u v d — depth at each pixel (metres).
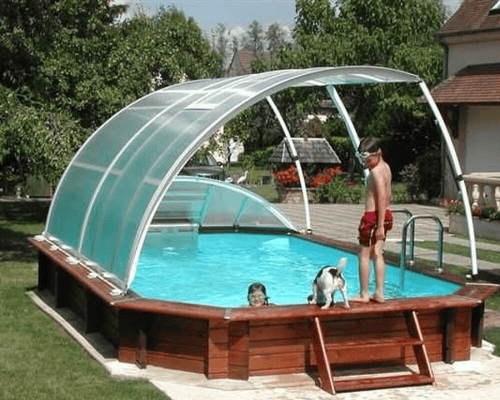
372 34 32.16
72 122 13.77
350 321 7.66
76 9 18.14
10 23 14.04
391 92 30.81
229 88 9.40
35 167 13.41
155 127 9.61
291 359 7.46
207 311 7.19
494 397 6.92
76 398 6.65
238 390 7.00
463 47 23.61
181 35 24.08
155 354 7.65
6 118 12.51
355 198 26.81
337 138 37.34
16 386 6.95
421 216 9.76
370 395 6.94
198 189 14.77
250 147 48.41
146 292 11.02
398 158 32.50
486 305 10.55
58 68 17.41
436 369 7.76
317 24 34.00
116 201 9.04
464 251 15.19
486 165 22.78
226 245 14.55
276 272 12.33
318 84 10.10
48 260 11.11
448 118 23.48
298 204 26.36
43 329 9.11
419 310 7.74
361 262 7.75
